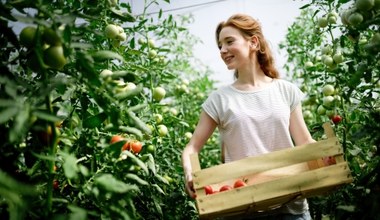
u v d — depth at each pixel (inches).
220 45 72.2
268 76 67.2
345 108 73.8
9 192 25.7
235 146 59.2
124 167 44.6
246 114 58.9
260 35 64.7
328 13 68.6
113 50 63.5
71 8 47.2
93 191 34.5
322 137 82.2
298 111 62.4
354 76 45.3
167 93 109.7
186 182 53.2
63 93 40.1
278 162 46.3
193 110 122.6
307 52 94.3
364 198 43.8
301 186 44.5
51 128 34.7
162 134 69.2
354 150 66.0
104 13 52.3
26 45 35.0
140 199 63.1
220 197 44.4
